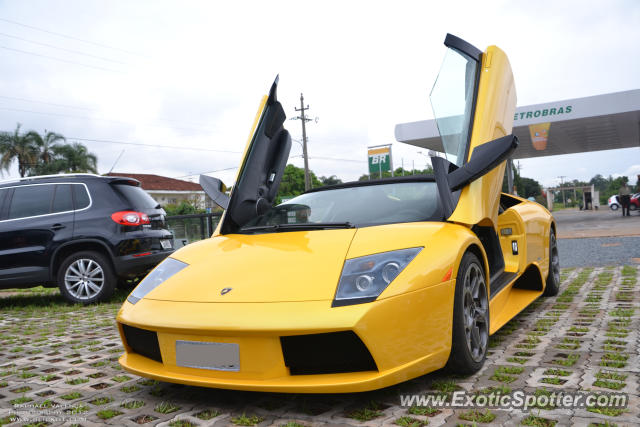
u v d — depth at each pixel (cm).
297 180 5819
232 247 257
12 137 3591
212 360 201
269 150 342
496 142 264
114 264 550
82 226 554
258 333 190
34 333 412
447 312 216
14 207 563
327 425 187
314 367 200
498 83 333
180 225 991
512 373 234
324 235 247
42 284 568
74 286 556
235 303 202
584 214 2992
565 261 711
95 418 209
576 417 180
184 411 212
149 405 222
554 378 220
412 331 200
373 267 207
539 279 392
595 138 2184
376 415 194
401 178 320
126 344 241
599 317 338
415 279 205
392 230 239
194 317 203
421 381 229
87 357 320
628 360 240
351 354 193
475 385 219
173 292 224
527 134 1936
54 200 566
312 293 198
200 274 232
